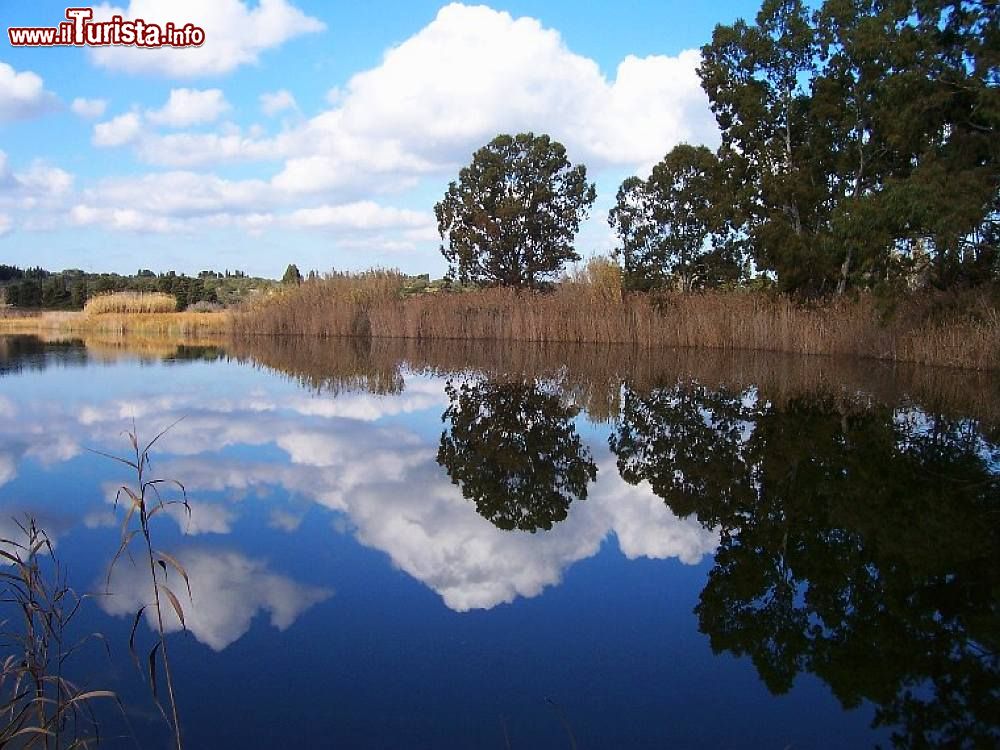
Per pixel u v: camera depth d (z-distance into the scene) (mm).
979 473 7707
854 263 21797
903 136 15711
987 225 14938
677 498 6961
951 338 16172
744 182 24109
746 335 21844
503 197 36281
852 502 6754
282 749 3094
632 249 30766
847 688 3664
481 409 12000
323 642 4055
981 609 4574
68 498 6637
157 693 3523
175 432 9742
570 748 3148
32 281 47469
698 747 3170
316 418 11039
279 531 5895
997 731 3307
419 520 6238
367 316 29297
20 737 3035
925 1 14148
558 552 5520
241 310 31750
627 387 14391
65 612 4277
